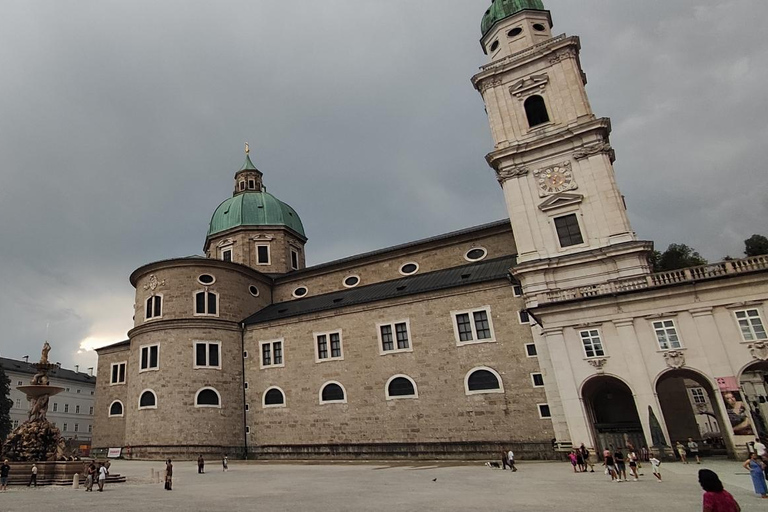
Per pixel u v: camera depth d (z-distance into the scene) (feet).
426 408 123.75
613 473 69.31
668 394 105.60
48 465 88.79
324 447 132.46
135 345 152.15
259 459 139.64
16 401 282.97
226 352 150.30
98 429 177.58
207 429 138.41
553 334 95.66
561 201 124.57
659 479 65.98
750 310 83.66
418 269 160.97
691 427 102.22
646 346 88.69
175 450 134.62
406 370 128.77
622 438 91.66
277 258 199.82
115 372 181.68
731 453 81.56
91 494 70.33
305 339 145.38
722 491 26.43
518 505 50.52
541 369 112.27
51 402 299.79
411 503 53.67
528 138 134.82
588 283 115.34
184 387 140.46
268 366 148.66
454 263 156.56
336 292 167.32
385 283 159.84
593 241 118.83
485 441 115.24
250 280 171.12
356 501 56.18
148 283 156.04
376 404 129.70
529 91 139.23
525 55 140.97
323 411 135.85
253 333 155.22
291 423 139.54
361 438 128.88
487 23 157.99
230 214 207.51
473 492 61.52
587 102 131.64
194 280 154.61
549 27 151.84
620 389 106.32
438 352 126.72
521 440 112.37
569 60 135.95
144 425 139.64
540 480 72.28
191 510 52.06
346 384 135.03
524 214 128.26
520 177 131.75
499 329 122.11
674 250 222.28
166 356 144.05
